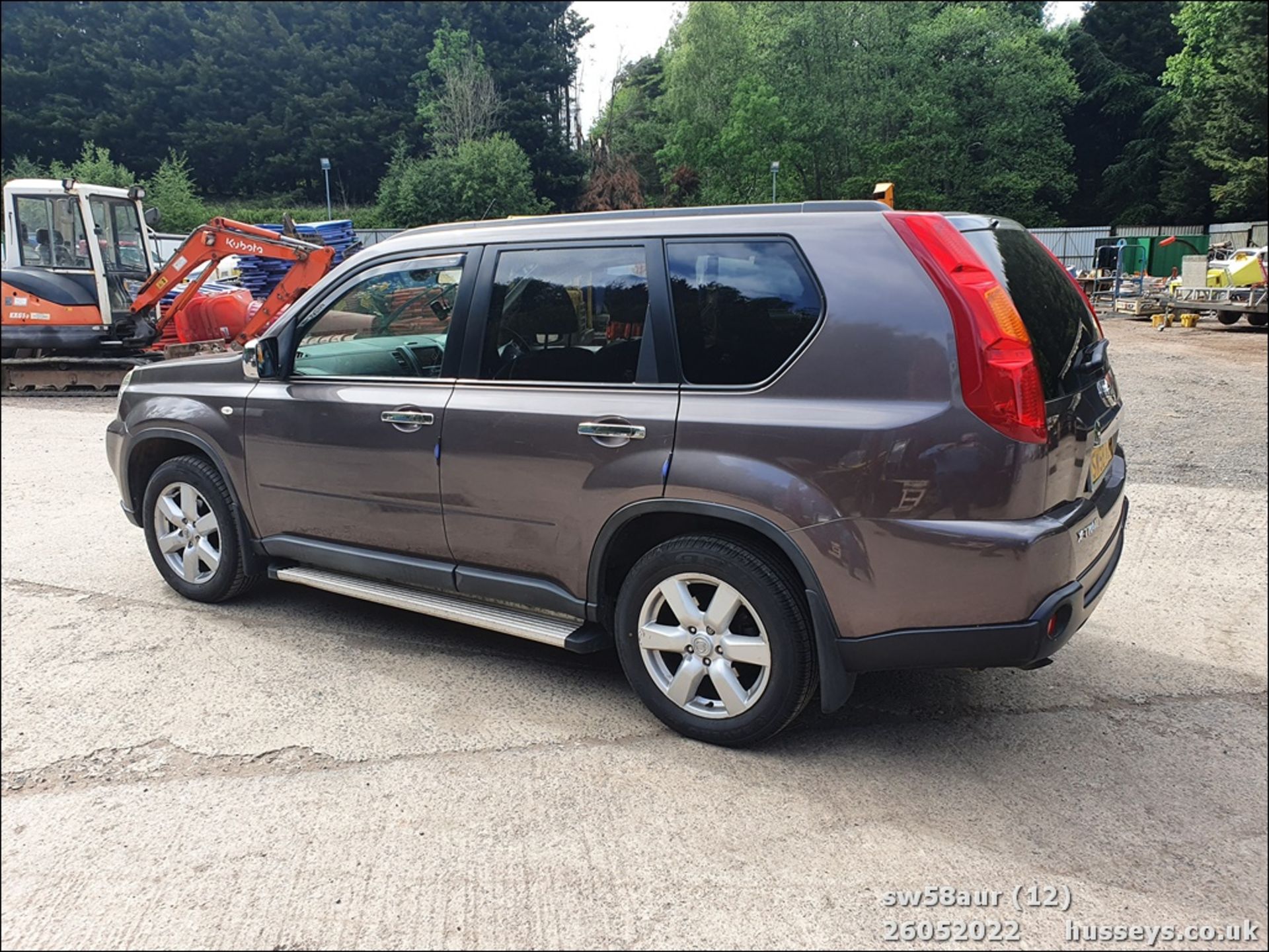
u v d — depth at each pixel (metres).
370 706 3.58
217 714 3.52
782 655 2.99
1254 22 32.84
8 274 13.67
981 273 2.76
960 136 47.31
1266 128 33.47
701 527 3.29
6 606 4.71
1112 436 3.40
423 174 52.56
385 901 2.46
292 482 4.16
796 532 2.88
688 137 49.59
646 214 3.32
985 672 3.86
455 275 3.72
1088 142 55.16
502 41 71.94
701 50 48.66
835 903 2.42
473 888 2.50
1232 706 3.51
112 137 61.78
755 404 2.98
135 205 14.92
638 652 3.31
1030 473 2.68
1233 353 15.76
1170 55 53.56
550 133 62.62
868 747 3.22
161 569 4.80
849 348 2.84
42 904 2.47
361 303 4.03
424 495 3.72
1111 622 4.38
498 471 3.49
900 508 2.75
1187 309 20.34
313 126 65.06
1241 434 8.93
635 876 2.54
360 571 4.03
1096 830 2.72
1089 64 54.06
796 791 2.94
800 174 47.31
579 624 3.51
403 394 3.79
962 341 2.69
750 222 3.09
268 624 4.46
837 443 2.81
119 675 3.88
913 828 2.74
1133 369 13.94
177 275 13.92
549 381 3.43
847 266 2.88
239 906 2.45
